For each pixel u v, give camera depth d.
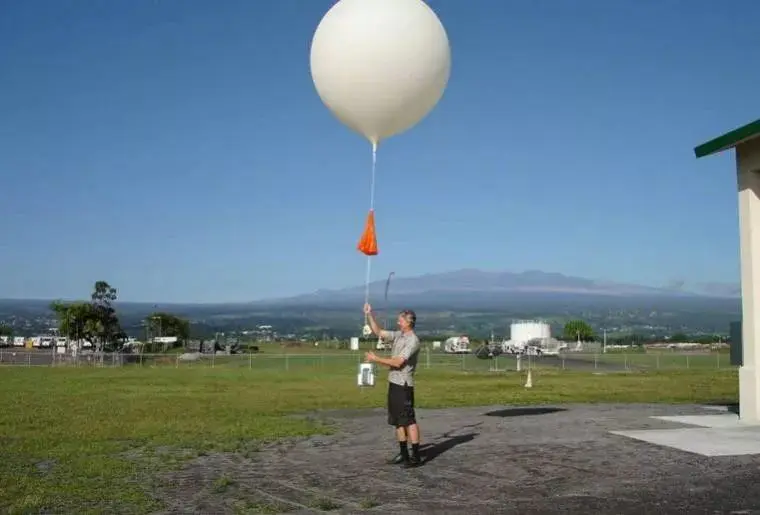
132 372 35.03
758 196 12.26
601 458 8.80
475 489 7.37
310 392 22.28
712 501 6.66
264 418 14.50
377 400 19.16
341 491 7.43
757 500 6.68
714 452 9.09
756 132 11.41
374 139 9.59
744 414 12.31
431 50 9.05
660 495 6.93
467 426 12.28
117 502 7.04
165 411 16.00
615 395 20.14
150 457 9.67
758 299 12.10
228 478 8.13
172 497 7.26
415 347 8.56
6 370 36.75
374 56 8.84
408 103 9.16
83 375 32.16
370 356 8.59
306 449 10.23
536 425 12.12
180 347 69.81
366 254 9.08
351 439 11.22
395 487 7.55
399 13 8.96
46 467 8.95
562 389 23.19
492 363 46.16
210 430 12.44
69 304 59.19
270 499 7.14
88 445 10.74
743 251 12.38
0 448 10.41
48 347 82.75
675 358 53.03
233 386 25.25
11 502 6.99
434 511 6.56
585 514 6.33
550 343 64.12
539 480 7.70
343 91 9.16
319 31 9.48
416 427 8.66
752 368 12.16
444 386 25.34
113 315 60.25
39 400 18.94
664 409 14.91
